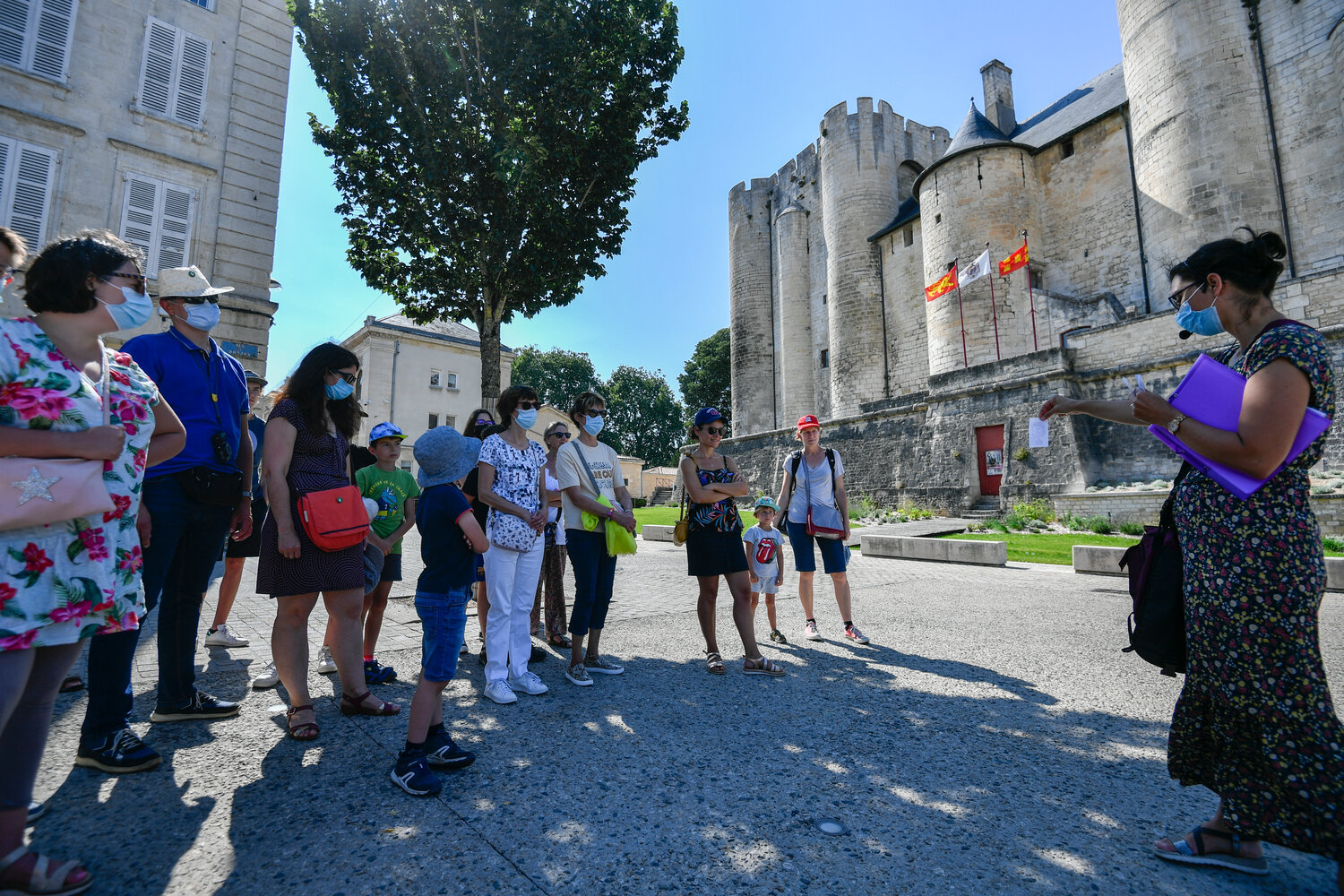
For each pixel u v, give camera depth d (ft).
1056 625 18.61
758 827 7.09
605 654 15.48
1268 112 58.18
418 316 44.06
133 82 42.27
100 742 8.30
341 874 6.04
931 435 72.79
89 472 5.71
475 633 17.46
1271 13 58.18
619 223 43.11
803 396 115.85
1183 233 59.67
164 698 10.07
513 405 12.29
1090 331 59.88
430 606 8.43
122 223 41.19
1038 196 79.82
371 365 108.78
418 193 38.42
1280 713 5.63
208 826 6.93
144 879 5.90
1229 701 5.88
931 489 70.13
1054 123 86.22
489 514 11.94
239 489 10.46
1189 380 6.15
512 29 35.27
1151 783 8.32
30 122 38.81
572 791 7.94
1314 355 5.64
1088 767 8.82
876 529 54.65
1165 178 61.41
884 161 103.65
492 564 11.83
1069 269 76.23
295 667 9.72
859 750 9.36
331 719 10.48
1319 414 5.57
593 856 6.45
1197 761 6.48
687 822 7.19
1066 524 51.83
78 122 40.22
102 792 7.71
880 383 98.73
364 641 12.98
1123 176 71.46
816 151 118.11
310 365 10.20
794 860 6.40
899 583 27.73
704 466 14.14
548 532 16.55
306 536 9.61
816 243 117.08
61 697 11.25
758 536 17.06
